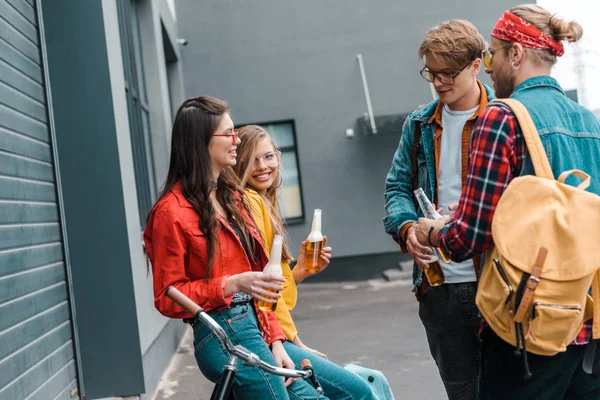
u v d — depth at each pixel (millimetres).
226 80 16438
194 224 2693
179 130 2762
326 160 16234
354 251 16078
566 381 2387
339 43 16297
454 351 3545
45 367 4430
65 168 5574
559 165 2396
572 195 2283
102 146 5586
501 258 2289
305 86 16328
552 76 2557
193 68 16500
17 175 4309
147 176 9008
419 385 5961
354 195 16156
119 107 5996
